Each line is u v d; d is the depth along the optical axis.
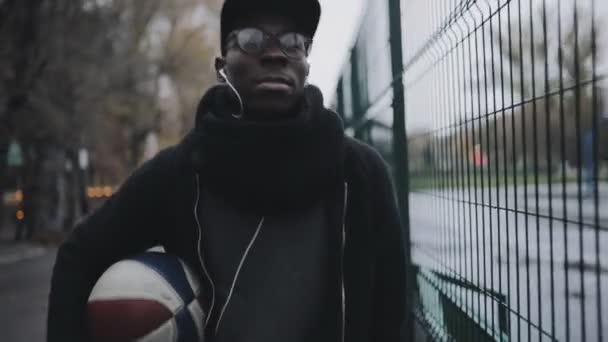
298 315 1.80
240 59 1.82
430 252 3.16
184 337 1.77
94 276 1.89
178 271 1.82
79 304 1.84
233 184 1.78
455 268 2.58
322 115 1.81
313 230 1.85
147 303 1.73
